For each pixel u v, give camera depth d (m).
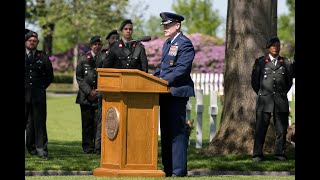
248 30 30.38
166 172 23.75
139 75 21.80
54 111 66.88
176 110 23.27
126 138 22.00
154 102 22.09
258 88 28.98
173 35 23.47
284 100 28.73
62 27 111.62
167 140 23.58
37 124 28.95
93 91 32.50
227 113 30.67
